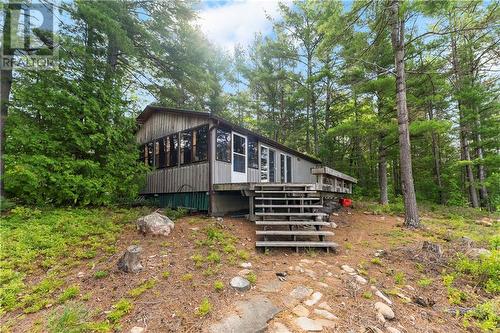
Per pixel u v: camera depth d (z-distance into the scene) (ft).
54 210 20.42
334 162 54.08
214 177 25.49
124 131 26.53
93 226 17.62
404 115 24.04
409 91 35.12
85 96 23.53
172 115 30.81
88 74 24.22
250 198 22.48
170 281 10.78
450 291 10.90
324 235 16.02
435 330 8.48
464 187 46.32
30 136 19.92
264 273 11.98
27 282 10.80
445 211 34.06
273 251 15.29
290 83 54.54
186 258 13.19
